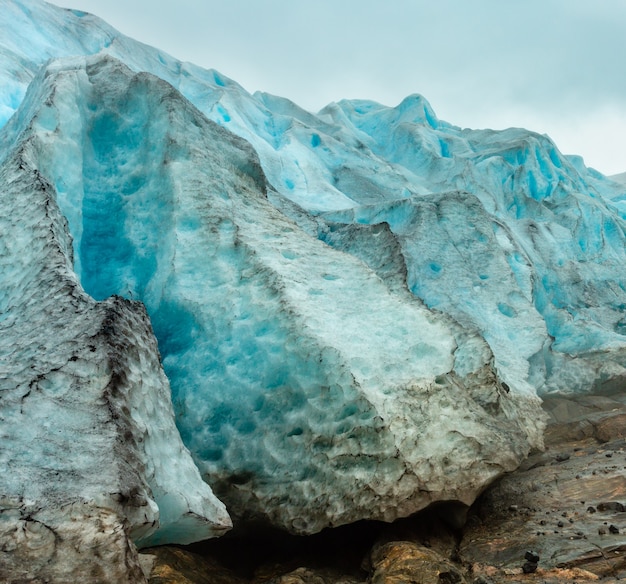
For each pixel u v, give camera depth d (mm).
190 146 11602
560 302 26453
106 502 4199
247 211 11617
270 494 8203
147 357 6578
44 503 4035
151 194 11602
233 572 7773
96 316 6184
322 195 26344
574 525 8094
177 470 6152
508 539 7980
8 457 4324
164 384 6965
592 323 22891
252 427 8781
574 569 6582
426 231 19312
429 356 9867
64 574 3752
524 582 6480
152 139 12062
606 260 31656
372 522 8703
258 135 31219
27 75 21438
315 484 8086
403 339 9914
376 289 10688
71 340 5762
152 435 5879
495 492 10266
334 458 8141
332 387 8492
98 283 10906
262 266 9922
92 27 29891
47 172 10289
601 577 6363
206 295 10031
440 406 9273
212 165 11812
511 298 18375
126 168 12203
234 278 10039
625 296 29578
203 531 6094
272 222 11680
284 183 26891
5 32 24297
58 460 4465
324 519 7902
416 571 6605
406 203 20859
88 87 12852
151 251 11102
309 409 8492
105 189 12055
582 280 27906
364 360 9047
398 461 8203
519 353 16812
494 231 22422
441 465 8719
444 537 8664
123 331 6180
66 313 6414
